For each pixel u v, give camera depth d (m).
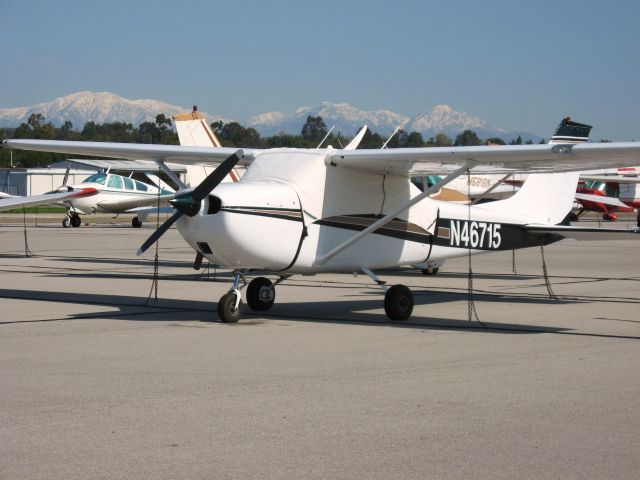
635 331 9.88
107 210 38.16
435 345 8.85
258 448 5.10
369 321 10.72
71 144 13.37
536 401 6.30
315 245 10.59
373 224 10.76
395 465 4.79
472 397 6.42
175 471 4.67
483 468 4.75
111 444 5.15
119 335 9.38
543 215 13.68
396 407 6.11
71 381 6.93
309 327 10.12
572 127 14.60
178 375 7.20
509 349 8.61
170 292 13.79
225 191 9.76
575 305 12.46
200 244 9.89
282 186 10.34
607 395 6.50
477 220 12.66
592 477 4.61
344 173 10.88
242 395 6.46
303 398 6.37
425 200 11.91
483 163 10.23
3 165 98.62
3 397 6.36
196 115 22.41
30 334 9.41
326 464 4.80
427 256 12.09
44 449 5.05
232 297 10.37
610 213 56.06
